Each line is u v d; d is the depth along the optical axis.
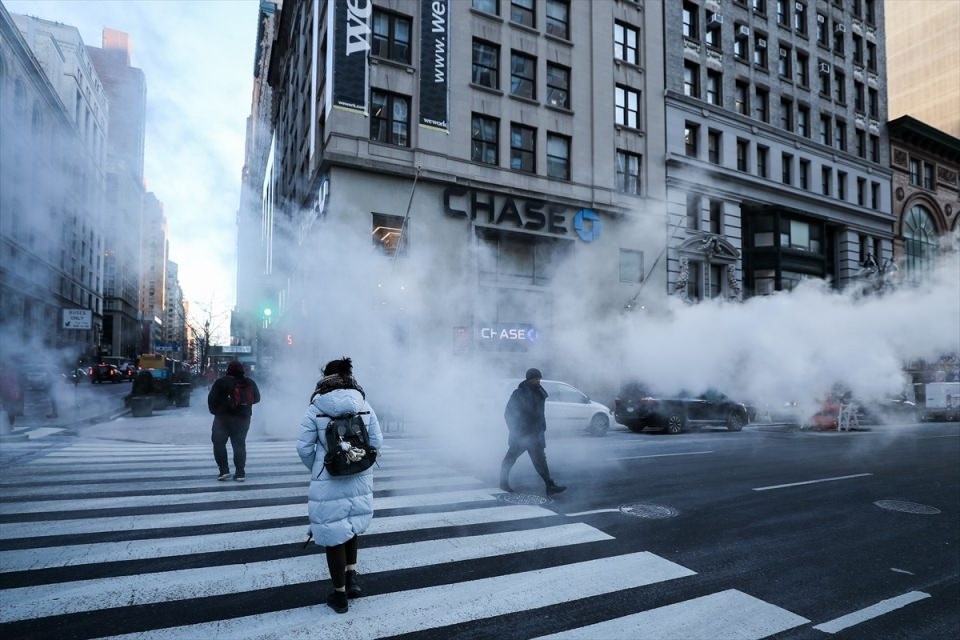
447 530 5.48
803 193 27.28
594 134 21.84
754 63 26.95
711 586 4.31
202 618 3.54
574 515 6.14
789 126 28.16
